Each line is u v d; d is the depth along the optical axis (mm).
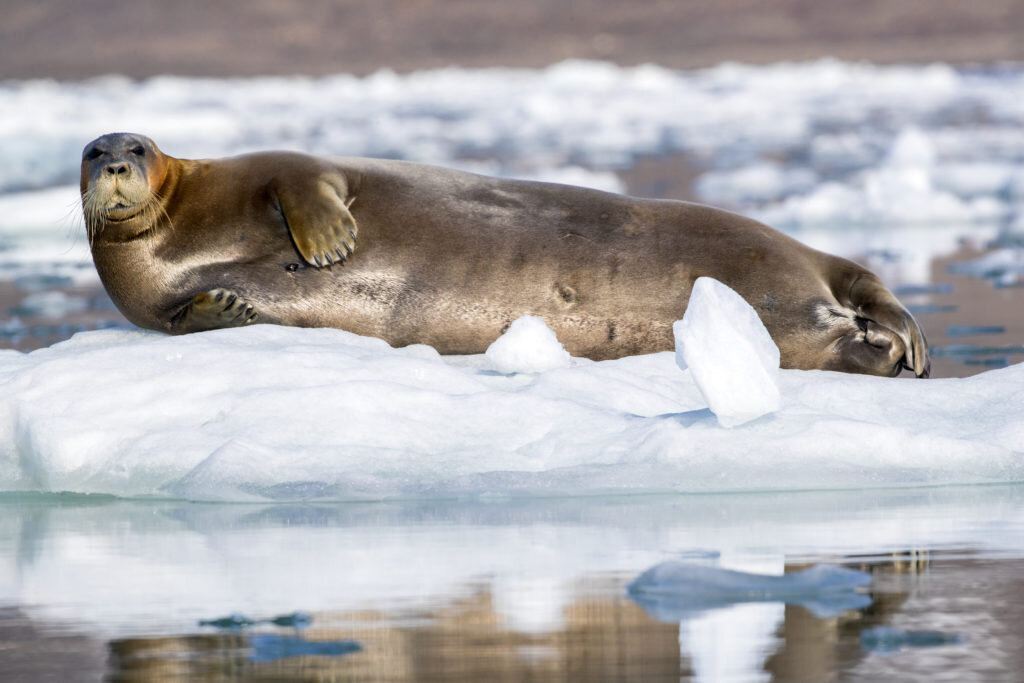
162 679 11992
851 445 19562
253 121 116188
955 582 14562
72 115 115188
